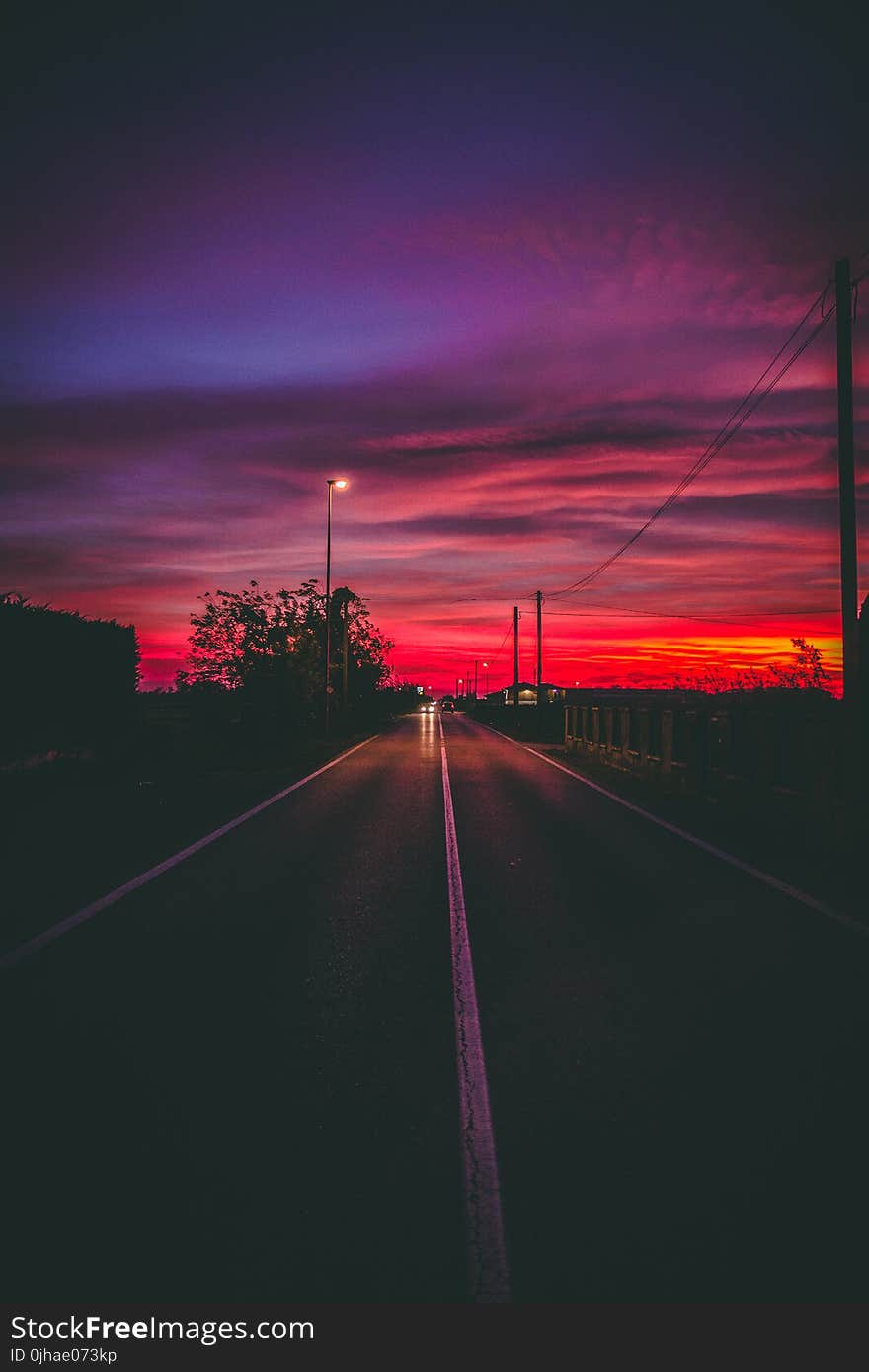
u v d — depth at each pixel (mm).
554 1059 4133
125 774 19844
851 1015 4750
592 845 10727
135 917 6953
